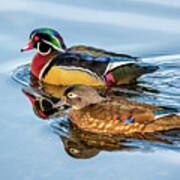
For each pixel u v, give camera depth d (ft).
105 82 57.36
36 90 55.67
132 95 53.31
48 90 55.93
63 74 57.52
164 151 40.70
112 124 44.80
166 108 48.70
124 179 37.06
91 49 59.82
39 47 60.75
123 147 41.86
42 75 58.95
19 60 63.93
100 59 57.77
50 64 59.00
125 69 56.95
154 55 63.26
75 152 41.11
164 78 57.98
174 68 60.54
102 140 43.45
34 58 60.85
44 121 46.98
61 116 48.34
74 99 47.55
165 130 43.62
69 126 46.14
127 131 44.52
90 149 41.70
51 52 60.59
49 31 61.11
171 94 53.11
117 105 46.01
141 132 44.09
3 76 59.41
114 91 55.16
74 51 59.36
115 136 44.16
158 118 43.91
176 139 42.65
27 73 60.85
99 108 46.24
